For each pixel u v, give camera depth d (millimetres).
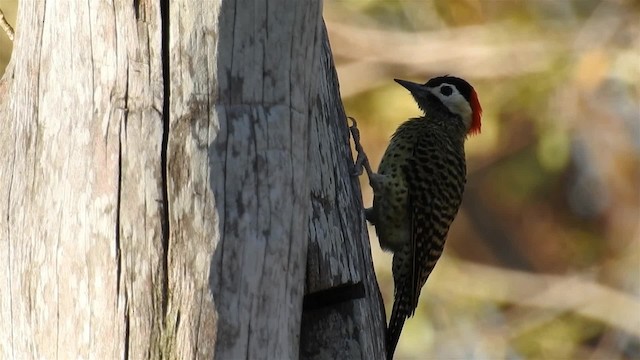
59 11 9266
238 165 8922
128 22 8961
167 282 8812
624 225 23703
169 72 8930
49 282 9109
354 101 21078
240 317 8844
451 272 22078
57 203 9141
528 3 21859
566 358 22312
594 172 23875
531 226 24078
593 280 22938
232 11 8945
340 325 10445
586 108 21938
